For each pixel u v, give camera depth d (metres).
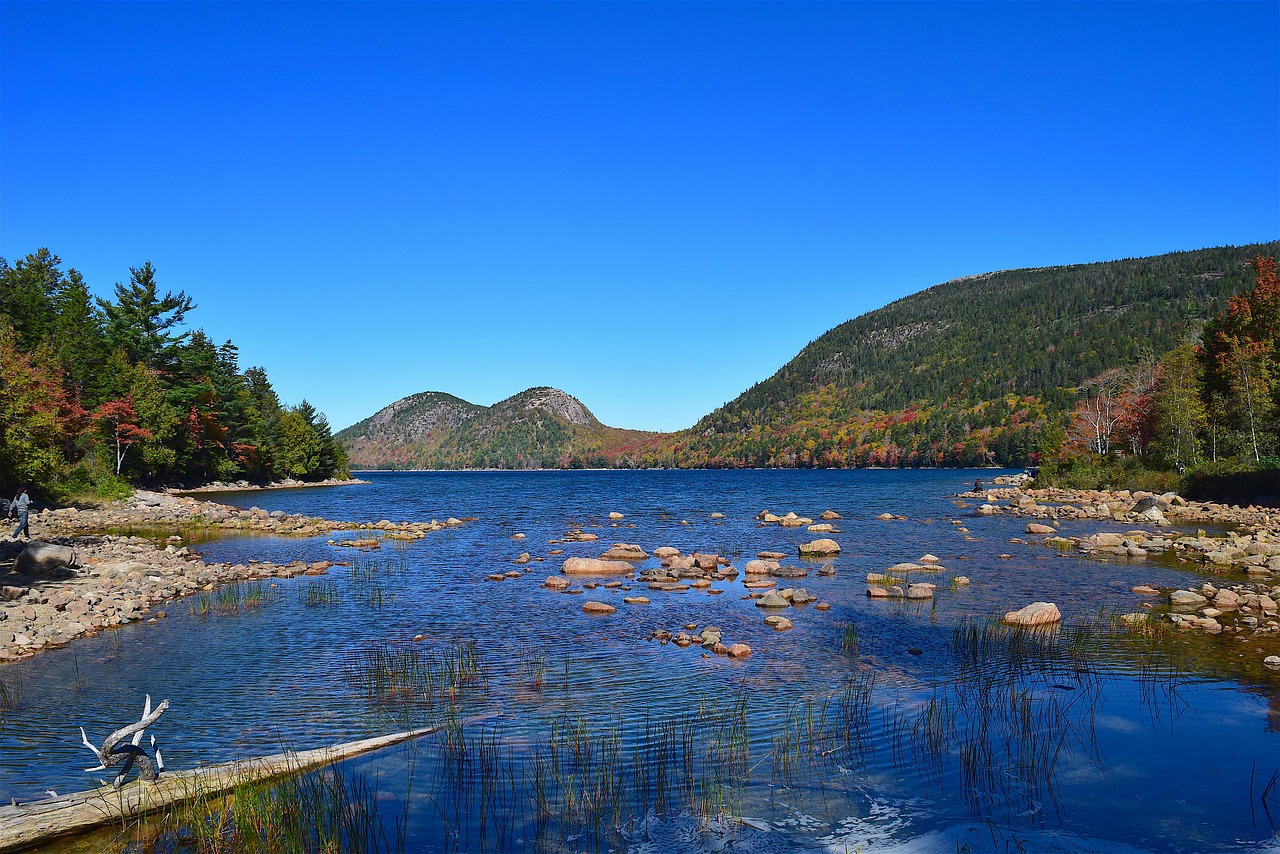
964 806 8.94
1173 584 24.03
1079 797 9.12
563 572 27.41
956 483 114.00
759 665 15.27
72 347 73.50
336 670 14.95
